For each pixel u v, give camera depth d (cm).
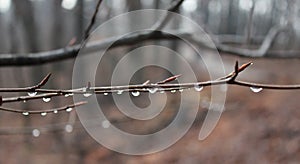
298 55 327
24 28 571
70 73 606
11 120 537
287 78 1259
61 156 773
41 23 898
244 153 1063
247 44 330
